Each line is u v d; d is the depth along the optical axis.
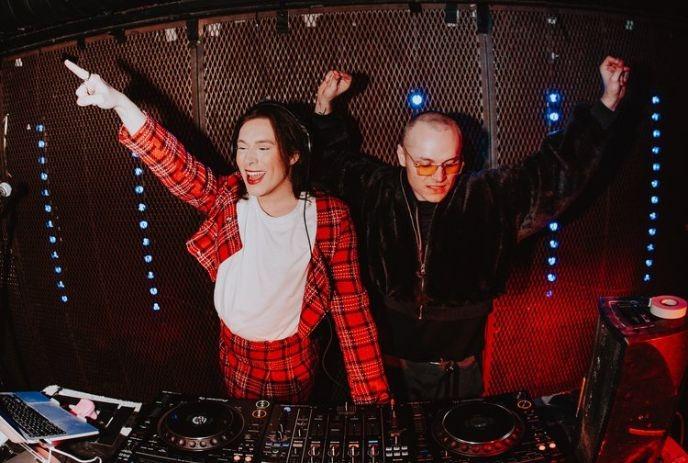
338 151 1.74
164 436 1.21
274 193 1.50
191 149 1.91
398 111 1.79
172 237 2.05
